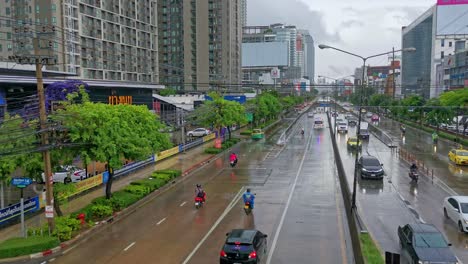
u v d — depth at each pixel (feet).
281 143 216.33
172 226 81.15
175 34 471.62
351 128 303.48
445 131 255.29
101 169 142.72
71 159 83.71
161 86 260.62
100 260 64.08
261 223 81.61
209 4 483.10
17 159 76.33
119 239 74.18
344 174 121.19
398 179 123.13
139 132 103.65
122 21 335.88
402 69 603.67
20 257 65.36
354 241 66.28
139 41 360.69
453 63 382.22
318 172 137.90
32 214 90.27
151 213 91.61
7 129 73.15
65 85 119.65
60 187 77.87
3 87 149.18
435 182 118.21
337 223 80.79
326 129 304.71
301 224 80.38
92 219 84.89
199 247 68.59
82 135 81.97
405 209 89.66
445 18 445.78
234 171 143.13
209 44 485.97
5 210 81.97
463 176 126.41
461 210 75.41
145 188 106.52
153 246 69.82
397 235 72.74
